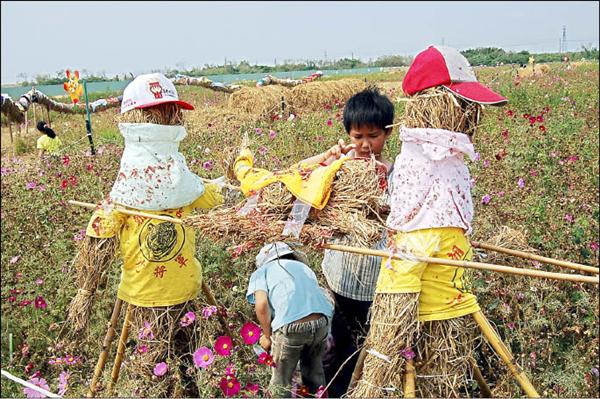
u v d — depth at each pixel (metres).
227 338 3.32
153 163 3.50
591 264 4.77
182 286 3.60
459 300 2.87
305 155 7.91
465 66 2.89
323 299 3.58
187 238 3.62
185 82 15.18
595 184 6.61
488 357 3.78
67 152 9.48
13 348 4.68
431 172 2.80
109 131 15.07
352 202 2.97
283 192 3.08
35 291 4.97
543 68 22.97
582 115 11.73
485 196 4.86
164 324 3.61
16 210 6.35
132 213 3.47
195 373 3.62
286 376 3.58
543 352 3.86
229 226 3.10
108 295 4.59
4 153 15.38
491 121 9.21
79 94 11.95
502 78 16.58
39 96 11.98
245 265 4.66
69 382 3.88
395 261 2.78
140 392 3.51
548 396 3.59
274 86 19.91
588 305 4.14
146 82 3.53
